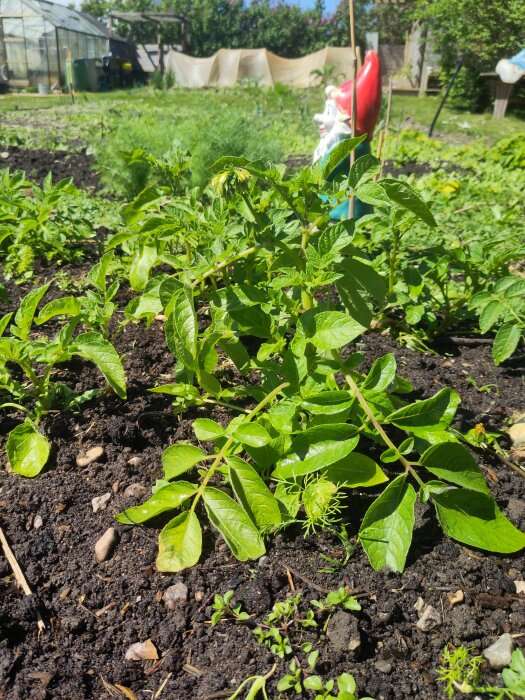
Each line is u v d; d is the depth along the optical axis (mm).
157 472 2250
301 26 54812
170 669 1685
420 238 4457
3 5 29047
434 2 19250
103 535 2012
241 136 5695
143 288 2936
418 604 1820
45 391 2459
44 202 3896
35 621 1799
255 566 1918
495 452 2410
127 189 5738
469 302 2990
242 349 2473
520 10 16969
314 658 1656
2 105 19531
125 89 32156
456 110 18969
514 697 1591
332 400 2045
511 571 1937
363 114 3826
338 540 1993
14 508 2117
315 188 2217
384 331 3295
